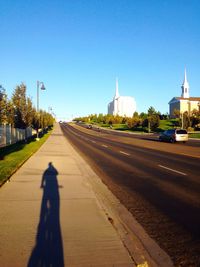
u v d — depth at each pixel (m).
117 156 22.55
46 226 6.19
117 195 9.60
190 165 17.28
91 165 17.09
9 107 28.66
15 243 5.29
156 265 4.73
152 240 5.84
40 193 9.21
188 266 4.81
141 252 5.09
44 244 5.25
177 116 118.25
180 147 32.72
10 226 6.17
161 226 6.67
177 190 10.39
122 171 14.88
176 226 6.68
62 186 10.32
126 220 7.00
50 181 11.25
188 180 12.36
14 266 4.46
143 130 95.44
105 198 9.05
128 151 27.25
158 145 36.16
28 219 6.64
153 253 5.18
